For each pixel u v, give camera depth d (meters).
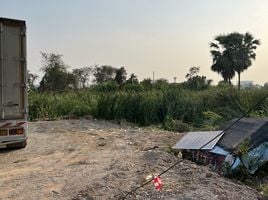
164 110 19.50
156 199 6.11
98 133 14.28
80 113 20.45
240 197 6.30
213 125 16.36
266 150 8.35
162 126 17.83
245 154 8.12
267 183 7.72
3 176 7.91
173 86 27.14
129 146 11.14
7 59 9.66
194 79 31.50
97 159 9.29
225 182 7.07
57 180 7.43
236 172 7.91
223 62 39.19
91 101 21.39
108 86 32.25
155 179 6.61
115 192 6.47
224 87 23.55
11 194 6.63
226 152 8.31
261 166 8.28
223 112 18.22
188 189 6.50
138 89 28.58
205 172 7.56
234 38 39.22
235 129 9.52
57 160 9.40
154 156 8.97
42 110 20.03
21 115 9.98
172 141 11.76
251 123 9.51
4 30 9.57
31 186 7.08
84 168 8.37
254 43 39.78
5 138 9.79
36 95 21.33
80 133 14.23
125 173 7.62
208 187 6.62
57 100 21.28
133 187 6.70
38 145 11.51
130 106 19.64
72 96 22.88
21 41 9.77
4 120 9.77
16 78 9.80
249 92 20.12
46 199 6.33
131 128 16.81
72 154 10.12
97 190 6.59
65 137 13.18
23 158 9.68
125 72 50.81
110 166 8.41
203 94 20.89
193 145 9.22
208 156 8.65
